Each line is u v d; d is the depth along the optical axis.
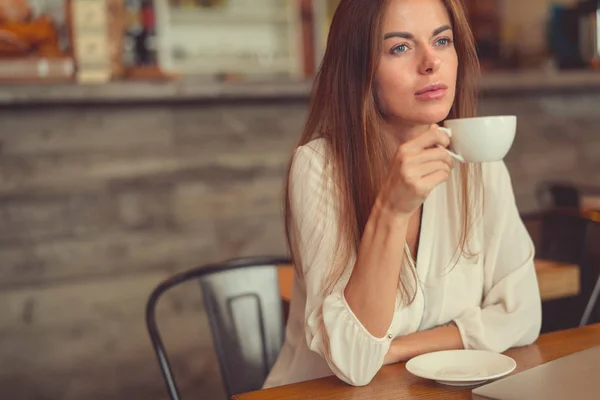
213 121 3.28
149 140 3.14
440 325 1.30
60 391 2.97
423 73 1.17
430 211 1.29
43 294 2.95
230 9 5.15
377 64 1.19
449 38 1.20
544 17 4.80
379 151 1.22
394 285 1.07
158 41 4.89
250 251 3.39
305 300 1.31
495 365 1.05
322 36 5.25
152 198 3.16
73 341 3.00
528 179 4.09
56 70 2.80
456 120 1.00
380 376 1.11
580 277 1.88
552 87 3.92
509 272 1.33
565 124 4.18
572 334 1.30
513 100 4.00
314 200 1.22
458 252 1.30
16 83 2.69
